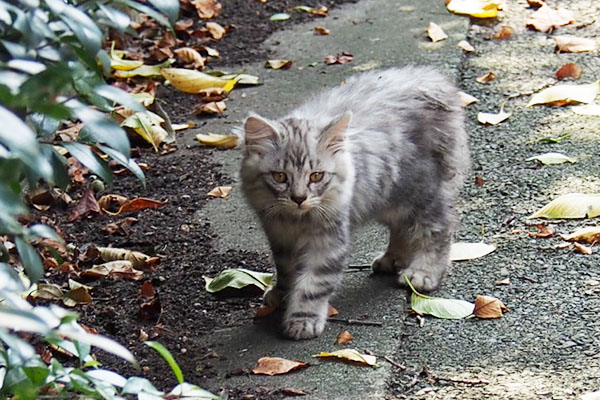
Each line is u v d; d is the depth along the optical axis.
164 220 8.83
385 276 7.85
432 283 7.55
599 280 7.41
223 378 6.57
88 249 8.23
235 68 11.72
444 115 7.85
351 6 13.27
